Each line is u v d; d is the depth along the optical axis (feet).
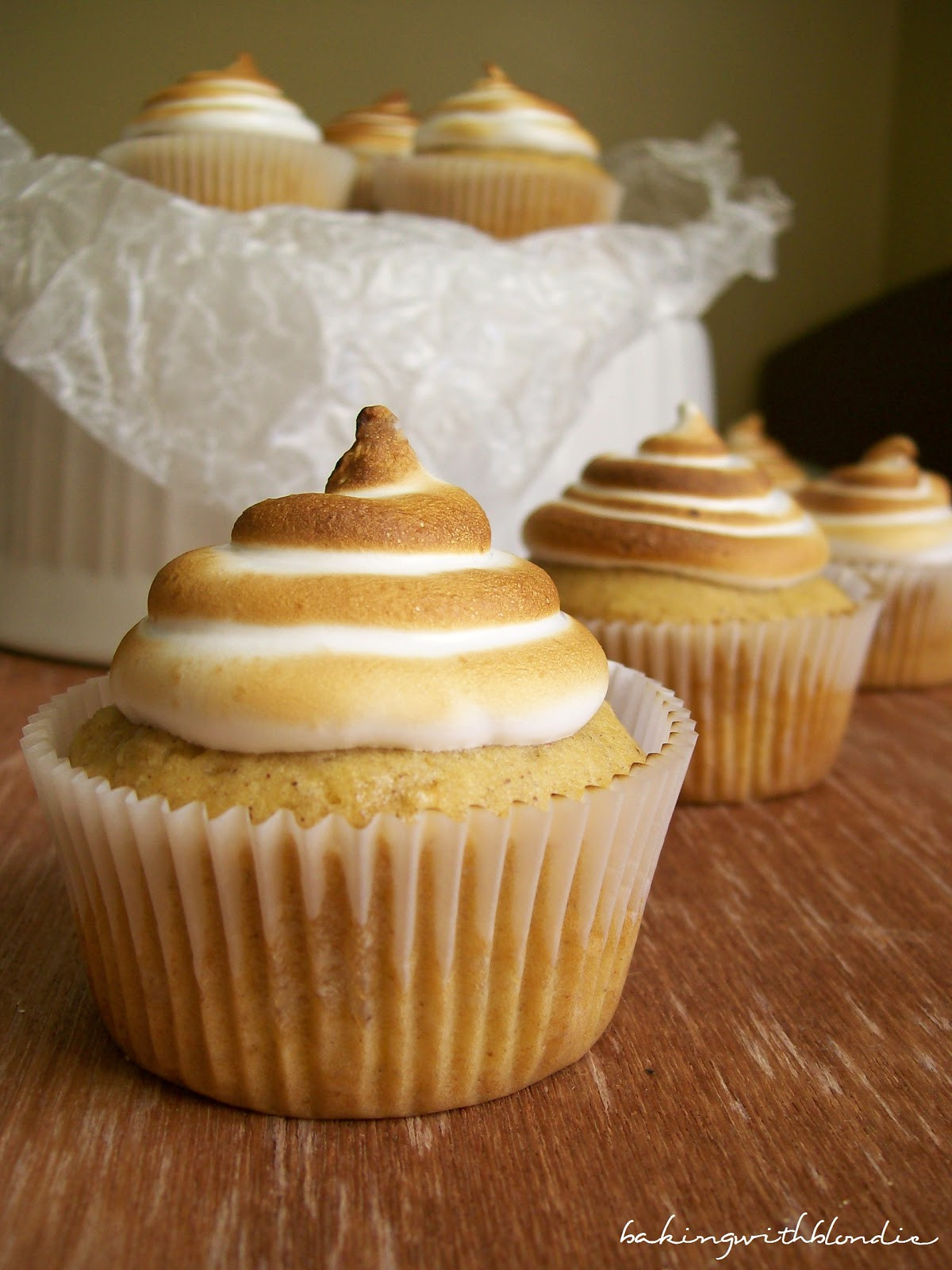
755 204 1.16
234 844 0.44
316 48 1.54
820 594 0.79
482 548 0.51
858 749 0.90
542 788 0.47
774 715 0.77
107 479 0.96
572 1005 0.50
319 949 0.46
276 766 0.46
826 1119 0.49
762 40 1.59
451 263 0.97
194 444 0.93
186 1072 0.48
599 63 1.58
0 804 0.73
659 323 1.13
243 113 0.99
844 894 0.67
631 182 1.33
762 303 1.70
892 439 1.07
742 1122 0.48
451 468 0.98
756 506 0.79
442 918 0.46
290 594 0.47
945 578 1.00
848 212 1.66
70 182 0.92
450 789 0.46
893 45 1.60
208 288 0.92
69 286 0.92
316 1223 0.43
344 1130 0.47
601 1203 0.44
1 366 1.00
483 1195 0.44
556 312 1.01
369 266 0.94
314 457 0.93
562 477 1.07
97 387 0.93
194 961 0.46
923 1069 0.52
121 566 0.96
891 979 0.59
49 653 1.00
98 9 1.47
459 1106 0.49
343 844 0.44
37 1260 0.41
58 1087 0.49
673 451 0.80
